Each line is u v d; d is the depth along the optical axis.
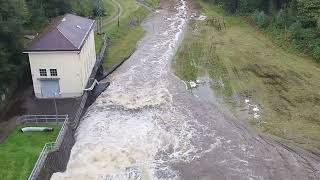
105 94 55.62
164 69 64.62
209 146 44.75
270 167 41.34
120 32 79.50
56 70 49.47
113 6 97.00
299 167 41.38
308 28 70.56
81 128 46.91
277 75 61.31
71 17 58.81
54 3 68.50
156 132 46.81
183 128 48.03
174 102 54.12
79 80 50.19
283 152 43.75
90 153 42.28
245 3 90.88
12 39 48.06
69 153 42.28
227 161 42.25
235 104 53.75
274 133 47.19
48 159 37.28
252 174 40.28
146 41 77.81
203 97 55.72
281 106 52.78
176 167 41.09
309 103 53.19
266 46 73.00
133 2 101.81
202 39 78.19
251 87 58.12
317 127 48.09
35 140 41.22
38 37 50.81
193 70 64.25
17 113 46.97
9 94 49.69
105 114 50.22
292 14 76.75
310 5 69.12
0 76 46.78
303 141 45.56
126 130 46.88
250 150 44.09
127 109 51.69
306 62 65.38
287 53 69.31
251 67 64.44
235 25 87.00
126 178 39.09
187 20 91.44
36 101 49.91
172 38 79.25
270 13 85.25
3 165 36.84
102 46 68.62
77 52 48.31
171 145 44.72
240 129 48.06
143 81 60.28
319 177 39.97
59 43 48.81
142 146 44.06
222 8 98.06
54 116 45.53
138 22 89.06
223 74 62.53
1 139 41.38
